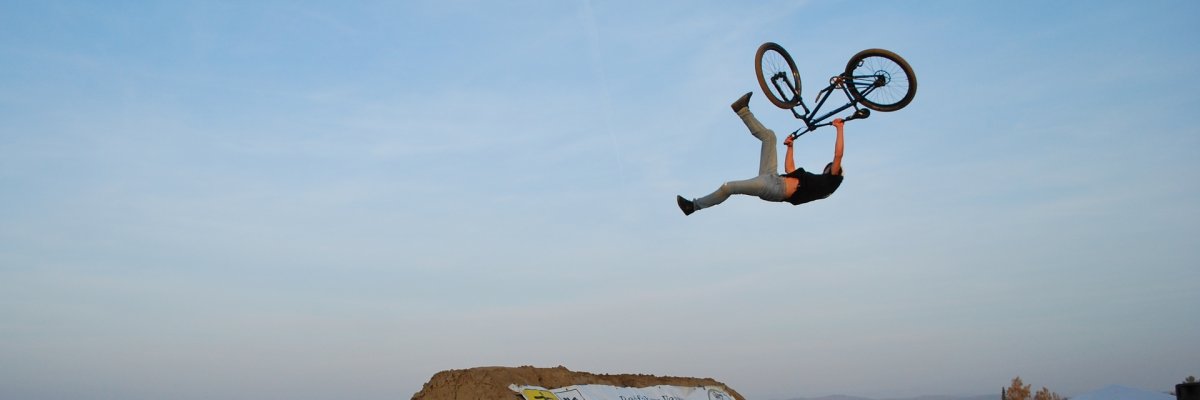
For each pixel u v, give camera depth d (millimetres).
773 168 13195
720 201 12492
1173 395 22016
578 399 18156
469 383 17031
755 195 12656
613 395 19094
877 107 13375
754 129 13539
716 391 22656
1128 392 21719
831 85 13570
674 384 21625
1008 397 44500
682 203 12617
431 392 17188
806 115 13852
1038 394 43812
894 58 13352
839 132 13234
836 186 13156
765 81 13523
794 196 12922
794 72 13992
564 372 19062
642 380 20828
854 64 13641
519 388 17328
